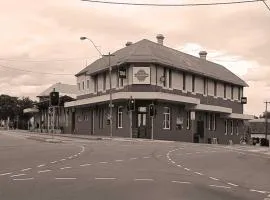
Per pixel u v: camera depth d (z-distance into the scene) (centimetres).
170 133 5100
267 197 1210
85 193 1148
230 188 1338
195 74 5688
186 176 1556
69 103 6078
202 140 5834
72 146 3020
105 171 1622
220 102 6331
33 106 8644
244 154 2731
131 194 1148
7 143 3406
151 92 4706
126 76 4966
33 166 1767
